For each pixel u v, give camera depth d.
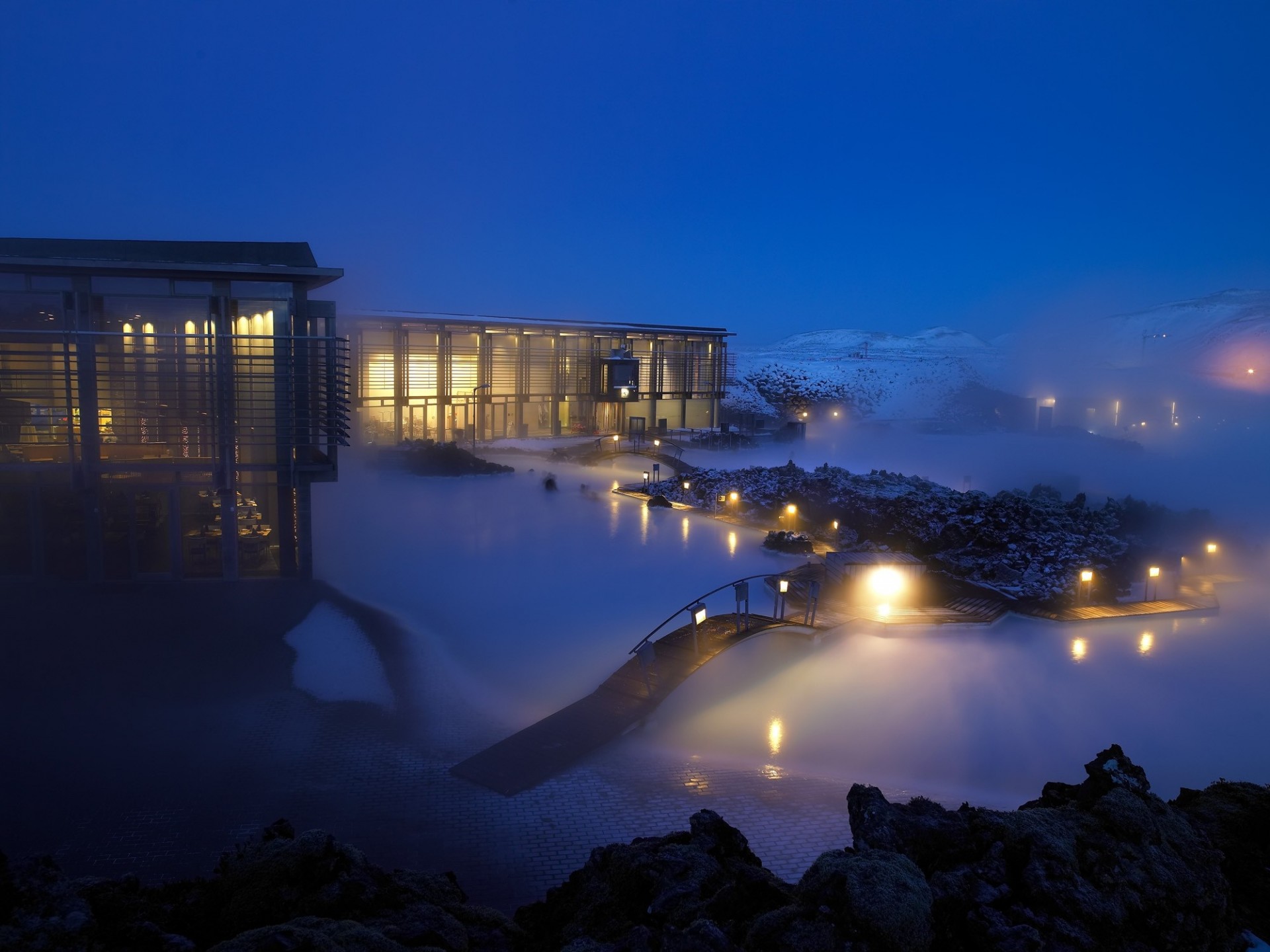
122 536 23.42
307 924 5.26
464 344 63.53
